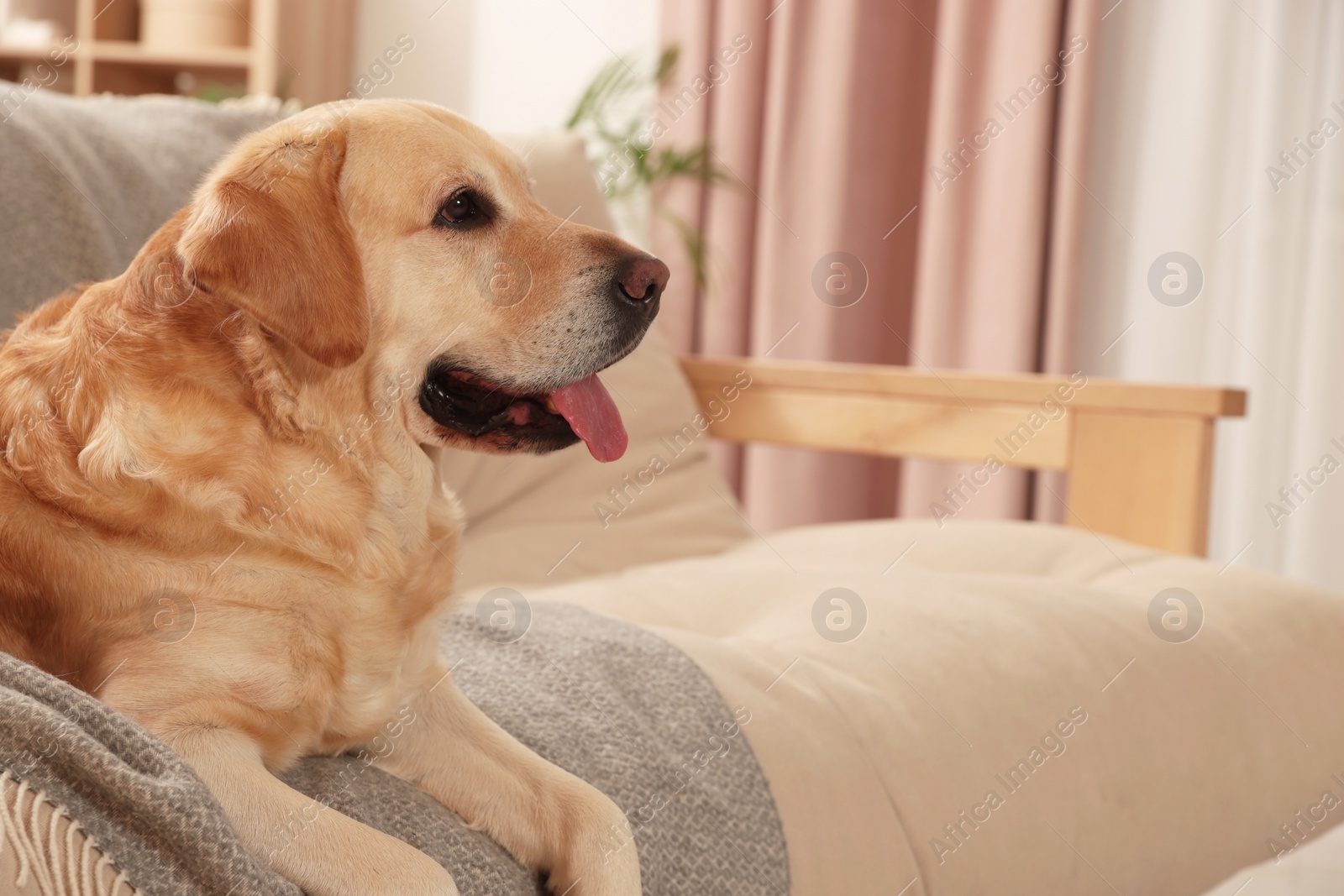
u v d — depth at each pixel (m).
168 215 1.85
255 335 1.07
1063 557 1.97
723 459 3.59
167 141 1.94
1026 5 3.17
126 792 0.77
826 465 3.46
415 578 1.14
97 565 0.97
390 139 1.19
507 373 1.22
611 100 3.67
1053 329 3.26
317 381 1.11
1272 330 3.36
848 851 1.20
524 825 1.05
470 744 1.12
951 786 1.30
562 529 2.11
